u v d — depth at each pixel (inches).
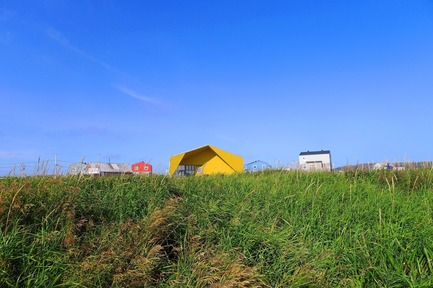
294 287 175.3
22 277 153.1
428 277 164.2
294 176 427.2
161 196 282.0
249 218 251.8
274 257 203.9
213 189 335.6
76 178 288.4
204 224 238.2
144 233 200.5
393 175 398.9
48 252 167.8
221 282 163.2
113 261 170.4
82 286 150.9
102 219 223.0
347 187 343.6
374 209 264.1
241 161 1064.8
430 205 272.7
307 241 225.3
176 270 182.5
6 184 233.0
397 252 197.5
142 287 164.9
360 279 182.1
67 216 201.2
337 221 247.9
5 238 165.0
